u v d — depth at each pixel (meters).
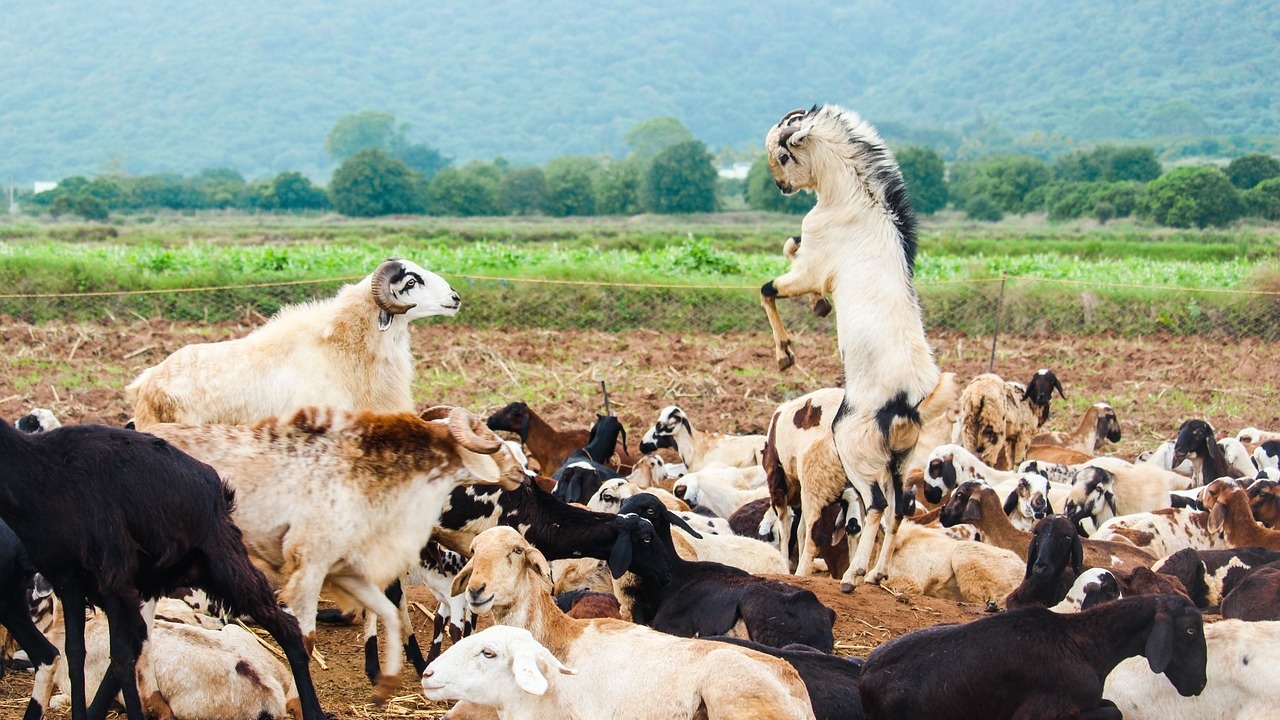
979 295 25.70
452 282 24.75
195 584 6.69
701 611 8.25
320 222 102.25
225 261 29.31
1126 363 22.53
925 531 10.94
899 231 10.61
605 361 21.16
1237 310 25.61
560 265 30.86
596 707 6.37
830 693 6.70
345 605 7.83
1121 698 7.52
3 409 16.52
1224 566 10.13
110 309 24.34
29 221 98.50
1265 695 7.23
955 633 6.76
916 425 10.32
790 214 114.94
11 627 6.97
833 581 10.52
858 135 10.64
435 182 116.94
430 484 7.72
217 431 7.46
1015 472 13.51
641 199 117.25
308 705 6.75
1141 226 85.88
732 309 25.09
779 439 11.52
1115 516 12.62
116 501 6.26
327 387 9.61
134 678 6.36
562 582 9.70
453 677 6.11
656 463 13.62
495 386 19.20
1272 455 14.94
